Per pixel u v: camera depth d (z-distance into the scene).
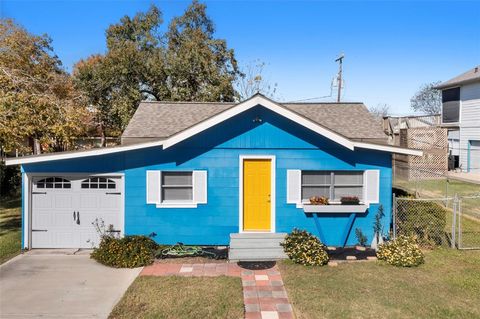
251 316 7.34
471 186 22.81
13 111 15.46
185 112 14.86
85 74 28.95
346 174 12.48
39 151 21.12
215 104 15.77
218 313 7.41
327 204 12.08
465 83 29.81
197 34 31.73
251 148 12.10
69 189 11.93
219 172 12.10
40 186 11.90
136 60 28.59
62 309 7.66
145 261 10.28
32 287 8.77
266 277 9.33
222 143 12.05
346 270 9.77
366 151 12.30
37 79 18.58
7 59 22.69
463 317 7.29
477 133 29.11
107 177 11.96
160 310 7.53
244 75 33.88
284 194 12.20
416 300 7.99
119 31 31.98
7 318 7.28
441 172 25.39
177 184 12.18
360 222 12.31
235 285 8.77
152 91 30.41
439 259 10.61
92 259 10.82
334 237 12.23
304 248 10.38
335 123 14.03
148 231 12.02
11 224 14.71
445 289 8.57
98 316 7.37
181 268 9.98
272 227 12.20
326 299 8.02
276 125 12.12
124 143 12.67
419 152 11.81
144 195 11.99
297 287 8.64
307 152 12.20
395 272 9.62
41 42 26.34
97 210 11.98
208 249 11.66
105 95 29.58
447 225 14.45
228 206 12.15
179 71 29.31
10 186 21.06
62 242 11.94
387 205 12.41
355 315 7.33
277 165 12.16
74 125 17.22
